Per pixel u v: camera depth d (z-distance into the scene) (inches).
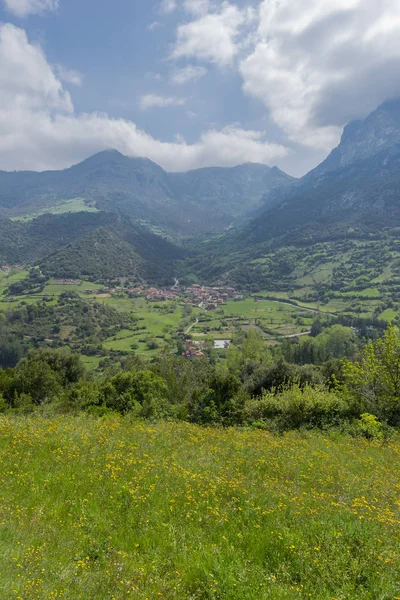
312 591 186.5
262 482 346.6
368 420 721.6
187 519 260.2
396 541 236.5
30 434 456.8
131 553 215.6
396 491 352.2
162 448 451.5
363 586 193.6
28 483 298.4
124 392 1103.0
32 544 209.9
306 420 776.3
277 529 249.8
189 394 1206.3
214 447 479.5
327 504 295.7
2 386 1360.7
